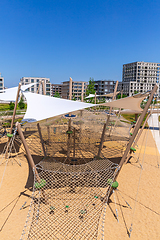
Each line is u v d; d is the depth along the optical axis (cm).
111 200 665
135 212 606
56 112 695
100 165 765
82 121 1380
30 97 813
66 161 948
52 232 484
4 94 1259
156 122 2338
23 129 1684
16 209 595
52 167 709
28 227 508
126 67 8650
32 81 6397
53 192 663
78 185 712
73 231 488
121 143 1344
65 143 1231
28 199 651
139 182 758
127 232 518
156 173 909
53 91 8894
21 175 831
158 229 537
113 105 847
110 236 498
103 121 1424
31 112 705
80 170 710
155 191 740
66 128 1495
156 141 1527
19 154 1083
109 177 752
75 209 580
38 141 1311
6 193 686
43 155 1055
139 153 1205
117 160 1034
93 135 1384
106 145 1270
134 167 972
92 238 472
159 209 628
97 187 706
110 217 576
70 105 754
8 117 1505
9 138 1026
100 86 7419
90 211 572
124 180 823
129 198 684
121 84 7994
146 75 7956
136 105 826
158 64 8062
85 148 1133
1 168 899
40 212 565
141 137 1645
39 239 464
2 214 571
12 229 510
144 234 515
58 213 560
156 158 1123
